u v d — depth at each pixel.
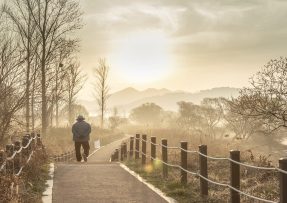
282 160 7.46
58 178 14.64
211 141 36.53
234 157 9.56
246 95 21.19
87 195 11.88
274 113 20.88
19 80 14.38
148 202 11.08
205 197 11.25
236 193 9.52
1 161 10.59
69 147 41.09
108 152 47.16
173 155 21.98
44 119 31.95
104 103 71.94
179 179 13.66
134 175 15.46
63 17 35.50
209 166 17.66
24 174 12.70
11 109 14.72
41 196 11.63
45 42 33.34
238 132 49.56
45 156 18.80
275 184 12.80
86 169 17.06
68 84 48.97
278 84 20.62
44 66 31.55
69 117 56.44
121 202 11.07
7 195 9.45
